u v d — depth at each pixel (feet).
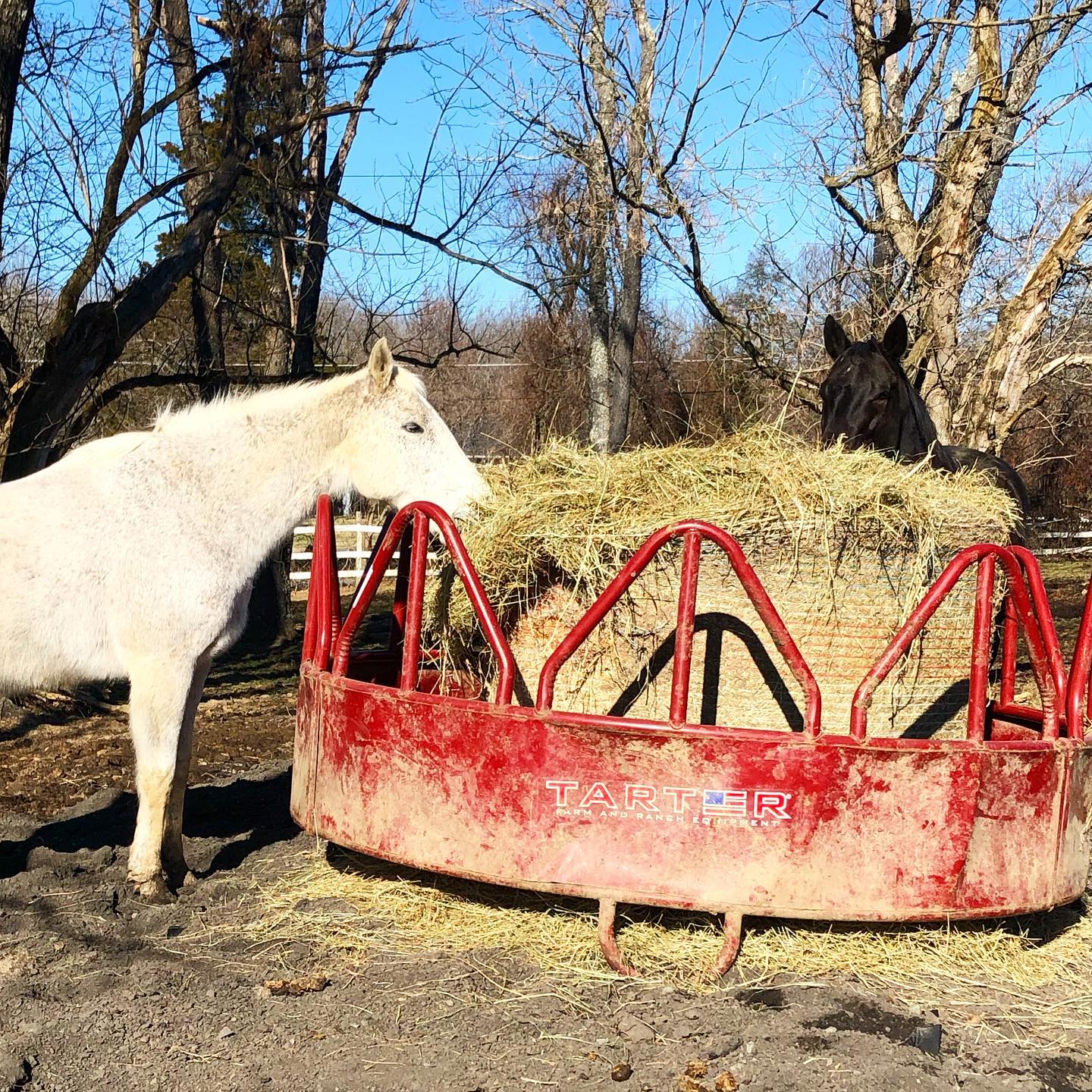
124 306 25.46
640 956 11.09
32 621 12.62
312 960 11.13
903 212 35.53
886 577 12.42
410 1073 8.80
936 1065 9.10
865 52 35.55
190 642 13.23
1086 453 63.36
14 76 23.73
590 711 12.45
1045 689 11.41
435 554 14.29
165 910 12.46
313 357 37.91
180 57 29.27
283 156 29.71
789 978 10.69
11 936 11.62
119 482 13.28
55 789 18.49
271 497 13.89
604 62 37.76
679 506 12.24
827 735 10.47
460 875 11.12
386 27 30.07
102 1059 9.07
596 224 40.65
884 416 20.25
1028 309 30.19
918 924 11.88
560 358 54.95
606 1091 8.59
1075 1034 9.99
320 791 12.46
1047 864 11.08
